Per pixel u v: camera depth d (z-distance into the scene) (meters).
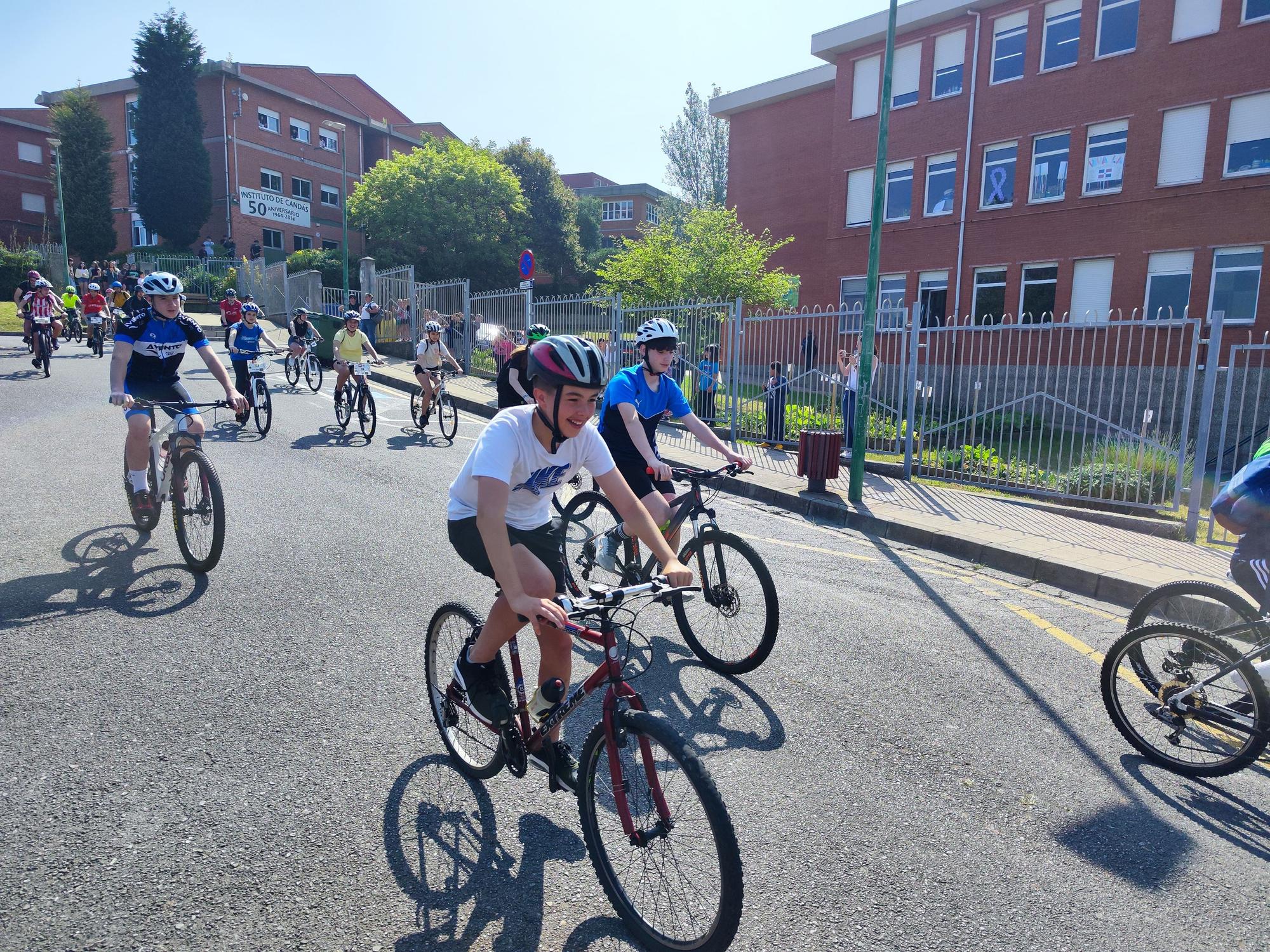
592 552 5.14
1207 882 2.77
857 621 5.27
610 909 2.50
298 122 43.50
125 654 4.03
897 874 2.72
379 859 2.65
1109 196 19.56
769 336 12.89
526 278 17.84
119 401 5.32
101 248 41.44
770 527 8.13
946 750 3.61
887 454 11.36
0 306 30.33
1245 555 3.77
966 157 22.02
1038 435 10.40
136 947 2.21
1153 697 3.78
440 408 11.68
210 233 40.47
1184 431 8.27
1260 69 17.31
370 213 40.31
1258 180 17.47
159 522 6.31
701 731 3.67
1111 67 19.38
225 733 3.36
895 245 23.83
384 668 4.07
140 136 38.78
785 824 2.98
